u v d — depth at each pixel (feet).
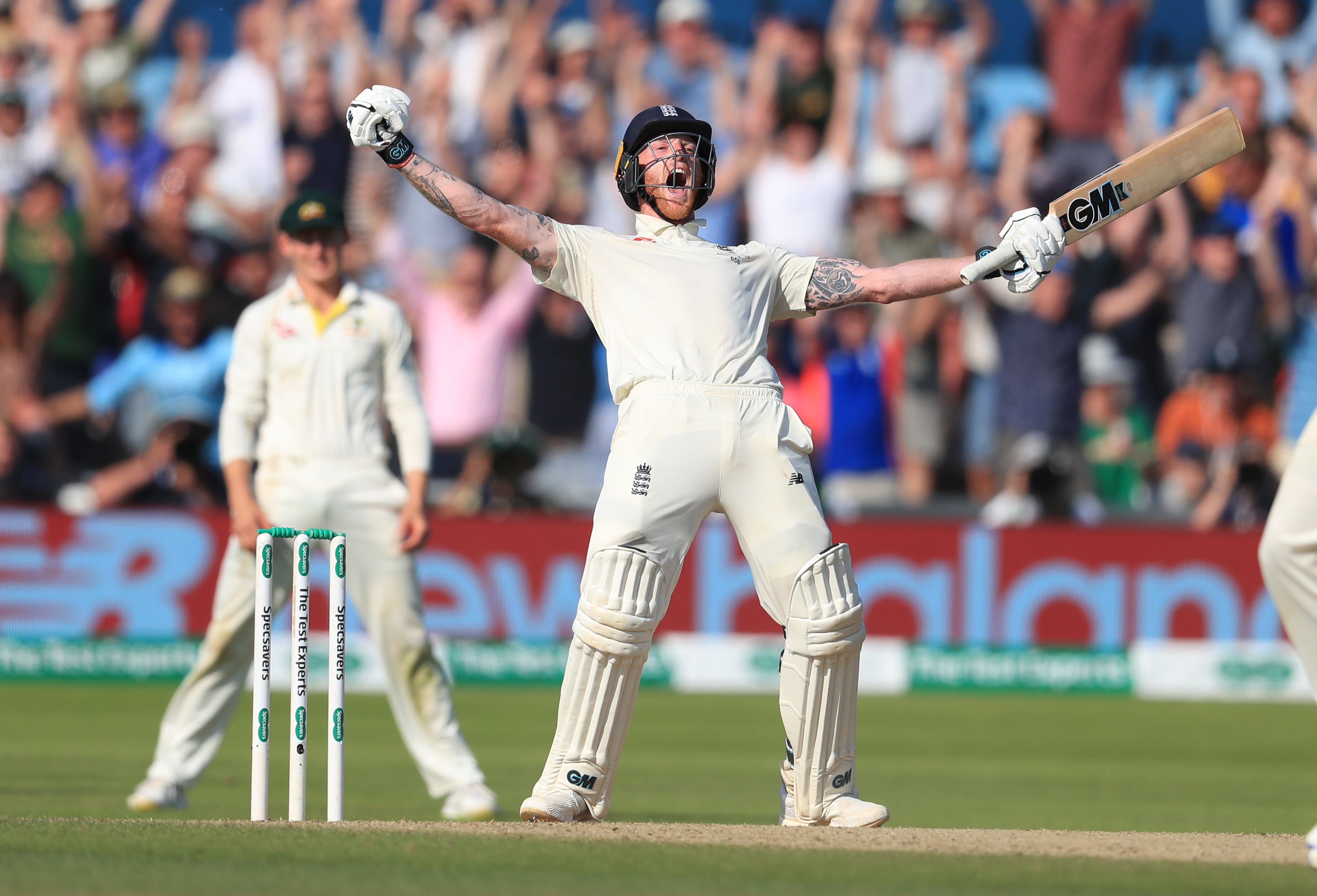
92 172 152.97
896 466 145.48
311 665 130.82
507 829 45.19
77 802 69.97
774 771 88.94
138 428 143.23
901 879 37.60
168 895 34.50
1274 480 143.33
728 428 47.34
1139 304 146.82
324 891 35.06
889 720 117.08
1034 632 133.90
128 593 133.80
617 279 48.83
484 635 133.49
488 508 137.39
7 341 145.69
